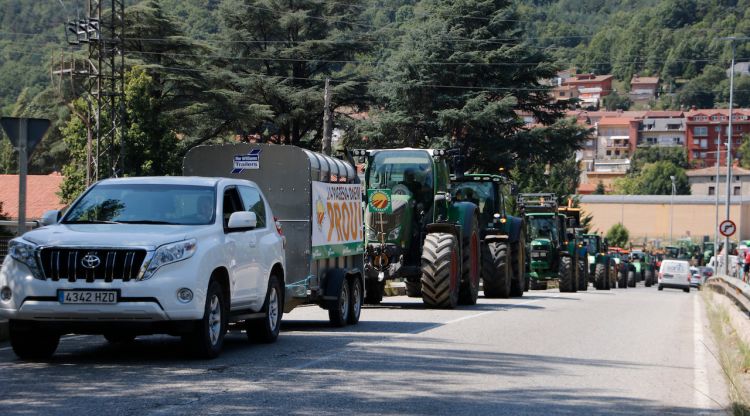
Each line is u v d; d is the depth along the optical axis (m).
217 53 64.38
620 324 20.25
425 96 56.88
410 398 9.26
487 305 26.06
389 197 23.19
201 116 61.47
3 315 11.07
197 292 11.25
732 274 61.62
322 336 15.27
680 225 121.50
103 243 11.02
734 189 182.75
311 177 15.97
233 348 13.25
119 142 57.44
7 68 126.81
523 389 10.16
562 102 58.00
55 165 75.25
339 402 8.88
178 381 9.94
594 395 9.97
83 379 10.02
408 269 23.39
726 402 9.76
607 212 124.62
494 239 30.89
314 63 64.81
